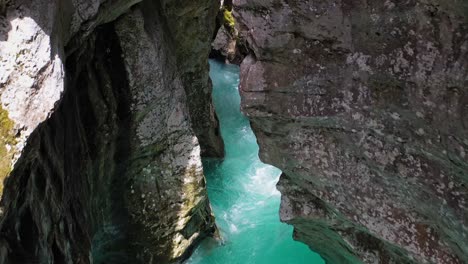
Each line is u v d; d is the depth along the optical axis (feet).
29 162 15.75
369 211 15.56
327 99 15.25
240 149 37.65
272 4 15.33
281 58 15.76
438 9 12.28
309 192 18.07
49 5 15.84
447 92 12.50
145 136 24.84
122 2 21.22
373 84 14.12
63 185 19.21
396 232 15.10
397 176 14.39
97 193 23.71
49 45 15.60
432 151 13.35
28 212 16.42
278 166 17.71
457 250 13.93
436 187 13.58
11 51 14.73
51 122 18.07
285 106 16.14
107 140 23.40
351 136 15.20
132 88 23.80
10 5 14.84
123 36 23.22
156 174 25.80
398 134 14.01
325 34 14.75
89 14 18.63
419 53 12.92
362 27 13.96
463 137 12.35
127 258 26.91
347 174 15.76
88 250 21.45
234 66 49.16
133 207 25.67
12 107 14.55
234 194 33.14
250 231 29.96
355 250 17.49
